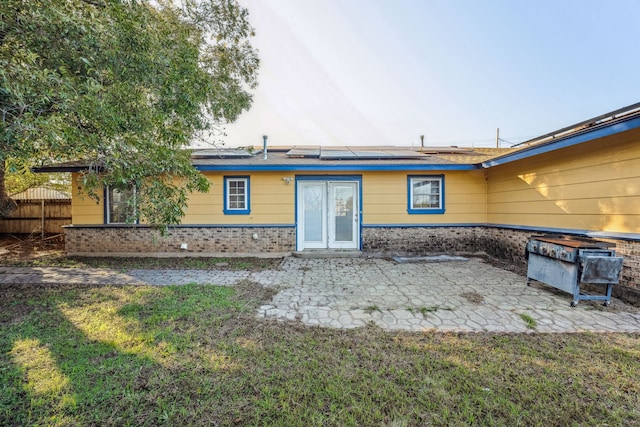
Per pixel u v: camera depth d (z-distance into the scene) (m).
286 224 8.04
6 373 2.37
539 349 2.83
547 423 1.90
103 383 2.26
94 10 3.35
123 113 3.59
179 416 1.94
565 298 4.39
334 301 4.26
